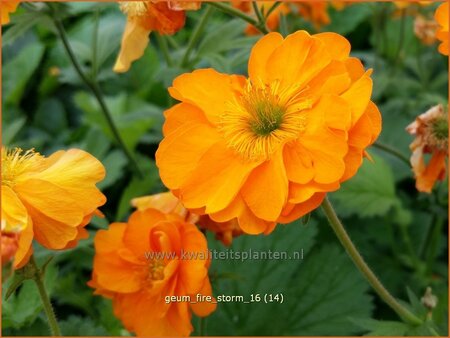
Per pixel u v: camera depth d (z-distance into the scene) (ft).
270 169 0.48
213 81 0.51
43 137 1.03
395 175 0.83
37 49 1.05
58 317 0.77
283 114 0.50
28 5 0.71
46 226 0.48
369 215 0.75
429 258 0.77
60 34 0.76
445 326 0.67
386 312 0.75
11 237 0.42
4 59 1.13
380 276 0.78
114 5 1.11
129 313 0.55
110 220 0.83
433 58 1.01
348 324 0.70
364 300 0.71
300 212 0.46
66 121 1.07
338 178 0.44
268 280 0.71
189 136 0.48
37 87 1.13
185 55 0.73
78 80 0.87
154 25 0.65
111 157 0.80
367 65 1.00
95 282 0.56
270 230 0.46
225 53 1.01
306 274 0.73
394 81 0.98
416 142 0.65
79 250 0.73
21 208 0.46
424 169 0.65
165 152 0.48
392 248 0.82
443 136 0.63
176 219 0.53
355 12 1.11
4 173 0.49
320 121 0.47
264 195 0.47
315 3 0.94
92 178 0.49
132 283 0.55
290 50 0.50
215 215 0.47
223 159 0.49
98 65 0.80
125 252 0.55
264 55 0.50
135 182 0.76
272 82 0.50
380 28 1.04
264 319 0.71
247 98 0.50
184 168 0.48
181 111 0.50
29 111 1.12
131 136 0.91
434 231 0.76
